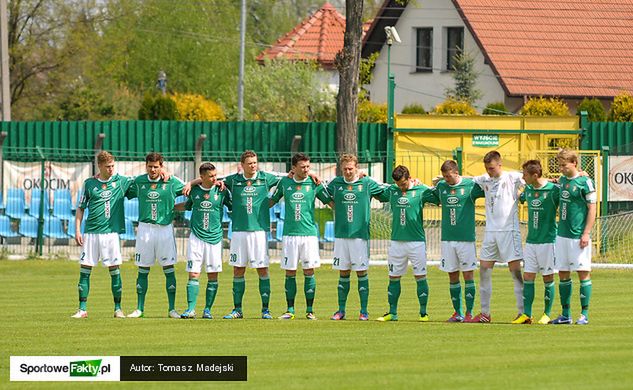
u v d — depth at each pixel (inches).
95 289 2132.1
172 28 6609.3
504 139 3331.7
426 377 1072.8
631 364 1135.6
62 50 5241.1
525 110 3811.5
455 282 1582.2
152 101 3934.5
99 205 1630.2
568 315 1519.4
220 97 6038.4
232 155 3270.2
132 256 2711.6
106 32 5851.4
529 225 1533.0
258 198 1612.9
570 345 1267.2
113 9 5782.5
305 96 4623.5
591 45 4407.0
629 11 4559.5
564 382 1043.9
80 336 1381.6
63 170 2952.8
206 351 1250.6
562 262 1514.5
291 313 1611.7
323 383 1052.5
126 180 1652.3
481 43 4308.6
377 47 4810.5
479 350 1234.0
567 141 3358.8
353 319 1600.6
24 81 5231.3
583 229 1513.3
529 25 4419.3
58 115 5260.8
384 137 3319.4
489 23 4399.6
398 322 1540.4
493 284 2182.6
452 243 1572.3
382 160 3240.7
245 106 4707.2
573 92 4210.1
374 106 4180.6
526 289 1533.0
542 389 1012.5
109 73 5856.3
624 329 1423.5
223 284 2222.0
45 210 2834.6
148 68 6545.3
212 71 6540.4
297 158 1596.9
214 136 3282.5
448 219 1573.6
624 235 2628.0
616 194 2876.5
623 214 2652.6
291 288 1611.7
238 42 6683.1
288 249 1605.6
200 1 6875.0
